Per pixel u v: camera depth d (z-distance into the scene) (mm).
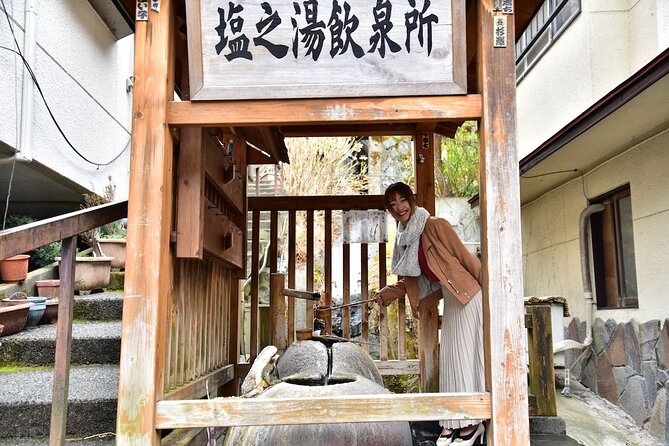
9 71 4098
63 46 5043
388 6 2129
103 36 6102
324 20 2127
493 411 2008
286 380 2564
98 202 5328
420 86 2119
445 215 8234
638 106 3594
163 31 2168
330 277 4172
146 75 2145
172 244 2412
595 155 4875
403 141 9578
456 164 8539
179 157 2361
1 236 1861
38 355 3387
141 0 2178
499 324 2047
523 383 2020
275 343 3654
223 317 3756
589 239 5332
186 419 2008
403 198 2922
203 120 2152
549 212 6406
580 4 5383
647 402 4184
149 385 2002
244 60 2127
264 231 8469
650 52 4648
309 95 2121
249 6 2127
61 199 5902
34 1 4410
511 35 2160
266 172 9758
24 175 4859
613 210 5051
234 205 3602
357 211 4199
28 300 3990
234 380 3934
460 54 2119
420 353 3850
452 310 2883
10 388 2910
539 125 6547
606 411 4645
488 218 2086
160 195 2094
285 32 2127
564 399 4945
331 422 1989
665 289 4059
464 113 2148
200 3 2127
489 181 2098
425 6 2123
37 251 5320
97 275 4688
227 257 3203
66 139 4844
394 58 2127
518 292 2057
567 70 5750
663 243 4094
